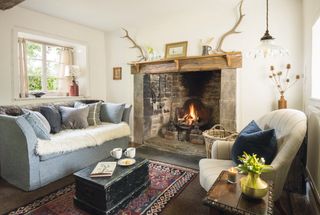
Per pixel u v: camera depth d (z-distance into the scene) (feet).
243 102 10.23
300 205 6.47
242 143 5.95
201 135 12.51
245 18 9.97
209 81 13.37
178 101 14.71
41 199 6.91
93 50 14.39
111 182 5.90
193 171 9.04
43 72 13.01
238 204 3.84
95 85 14.66
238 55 10.11
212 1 9.83
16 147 7.58
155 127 14.32
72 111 10.86
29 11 10.97
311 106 7.08
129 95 14.26
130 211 6.17
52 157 8.05
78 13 11.50
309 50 7.51
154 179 8.23
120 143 11.70
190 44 11.55
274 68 9.49
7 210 6.28
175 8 10.77
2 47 10.11
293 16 9.02
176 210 6.23
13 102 10.63
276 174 4.98
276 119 6.53
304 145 7.41
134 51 13.79
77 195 6.40
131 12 11.32
